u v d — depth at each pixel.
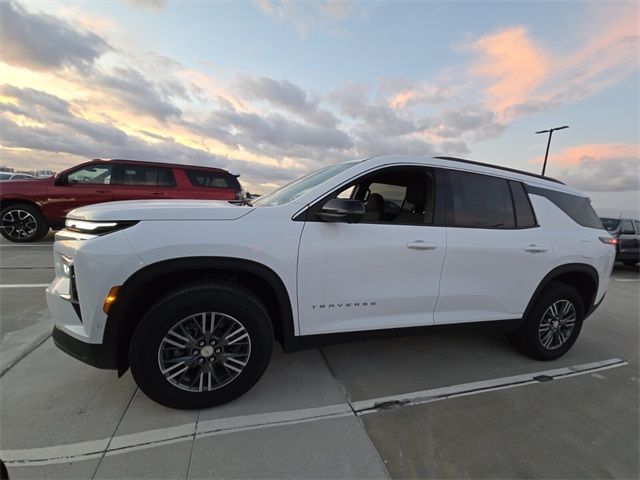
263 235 2.26
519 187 3.19
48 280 4.94
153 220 2.12
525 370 3.15
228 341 2.25
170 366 2.17
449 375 2.96
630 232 10.64
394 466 1.93
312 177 3.00
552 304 3.26
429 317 2.80
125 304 2.04
